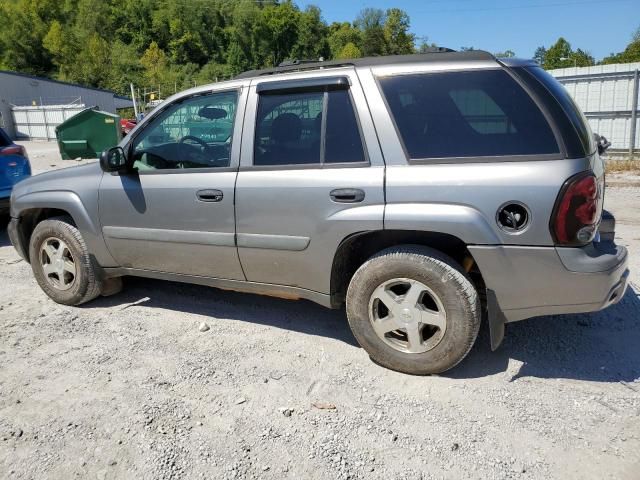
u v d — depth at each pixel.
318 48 133.00
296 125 3.49
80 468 2.57
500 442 2.69
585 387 3.14
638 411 2.90
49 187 4.50
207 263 3.89
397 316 3.27
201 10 132.62
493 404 3.00
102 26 121.38
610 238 3.30
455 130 3.07
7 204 7.09
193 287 4.98
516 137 2.95
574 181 2.82
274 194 3.48
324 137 3.38
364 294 3.34
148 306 4.57
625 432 2.73
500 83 3.03
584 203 2.84
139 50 124.75
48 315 4.41
